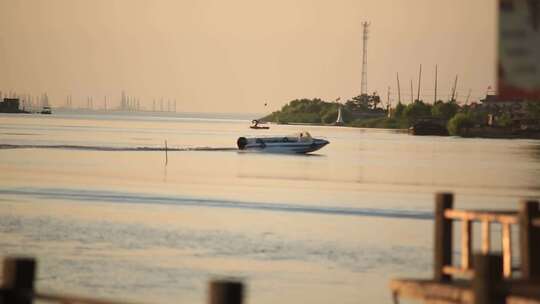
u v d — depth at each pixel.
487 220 67.38
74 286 129.62
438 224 69.19
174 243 173.12
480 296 51.19
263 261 154.88
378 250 169.62
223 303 40.44
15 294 48.88
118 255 156.50
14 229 187.38
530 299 53.38
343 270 147.75
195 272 142.25
